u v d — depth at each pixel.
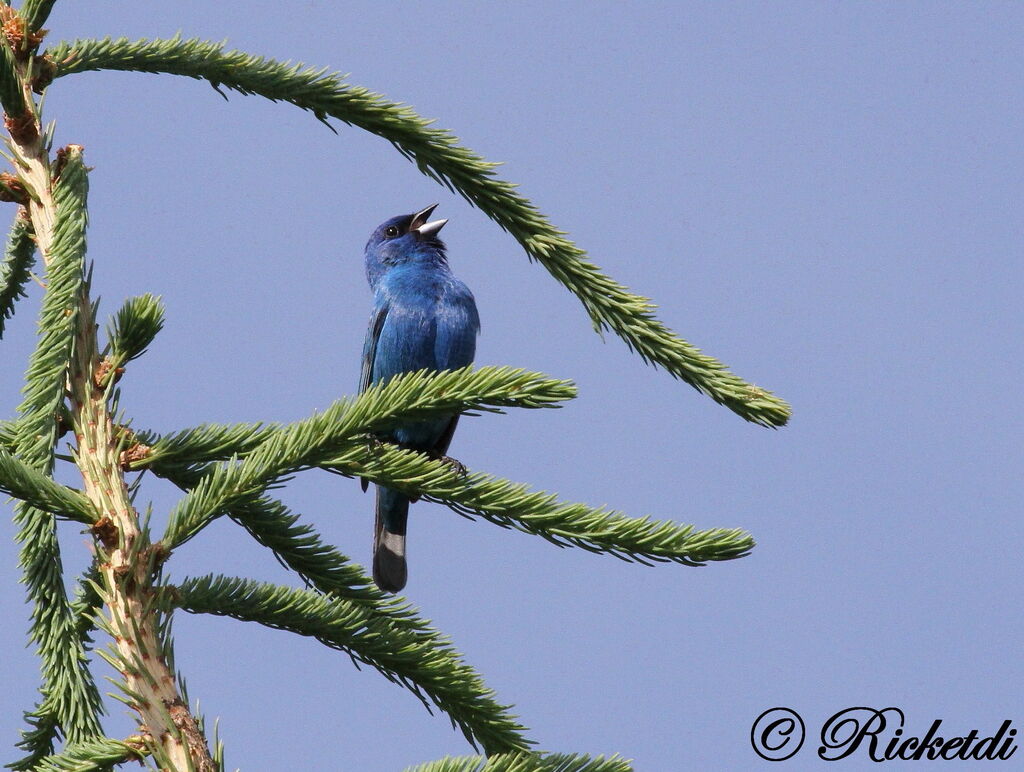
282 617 5.84
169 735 4.99
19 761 5.85
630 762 5.50
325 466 5.70
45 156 6.37
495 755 5.38
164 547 5.39
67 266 5.91
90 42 6.75
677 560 5.65
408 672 6.04
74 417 5.82
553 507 5.70
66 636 5.80
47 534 5.88
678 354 6.61
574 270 6.92
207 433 6.31
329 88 7.04
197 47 6.91
